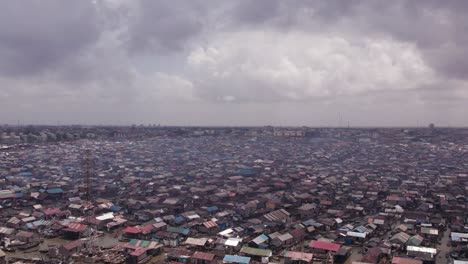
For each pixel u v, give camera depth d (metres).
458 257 83.81
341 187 160.00
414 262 77.06
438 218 113.06
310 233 101.50
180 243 93.62
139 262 81.56
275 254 87.12
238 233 99.88
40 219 110.44
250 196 144.88
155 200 131.00
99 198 139.50
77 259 83.69
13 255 87.00
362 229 100.62
